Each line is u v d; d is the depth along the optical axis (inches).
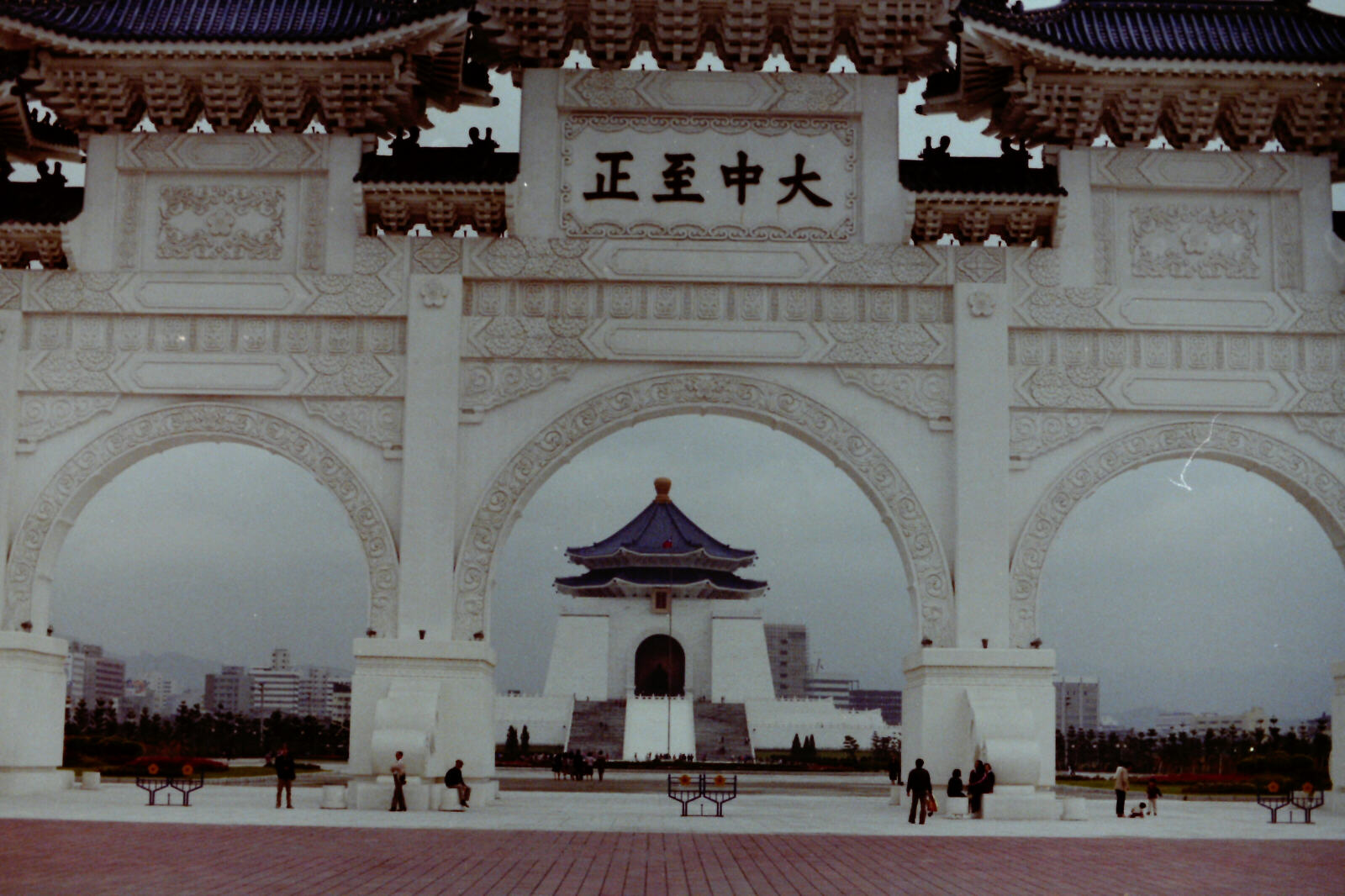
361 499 1074.1
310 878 619.5
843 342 1091.3
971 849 797.9
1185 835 898.7
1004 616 1056.8
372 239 1096.8
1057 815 1021.2
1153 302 1096.8
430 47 1062.4
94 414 1086.4
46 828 820.0
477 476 1076.5
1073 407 1087.0
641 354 1086.4
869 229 1099.3
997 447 1074.7
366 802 1015.6
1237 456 1089.4
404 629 1052.5
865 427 1085.1
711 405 1087.0
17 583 1067.9
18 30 1047.0
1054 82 1091.9
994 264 1098.1
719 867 693.3
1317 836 900.6
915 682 1074.1
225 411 1087.0
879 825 956.6
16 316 1088.2
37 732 1076.5
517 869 668.1
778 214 1103.0
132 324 1095.6
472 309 1095.6
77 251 1091.9
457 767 1026.7
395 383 1084.5
